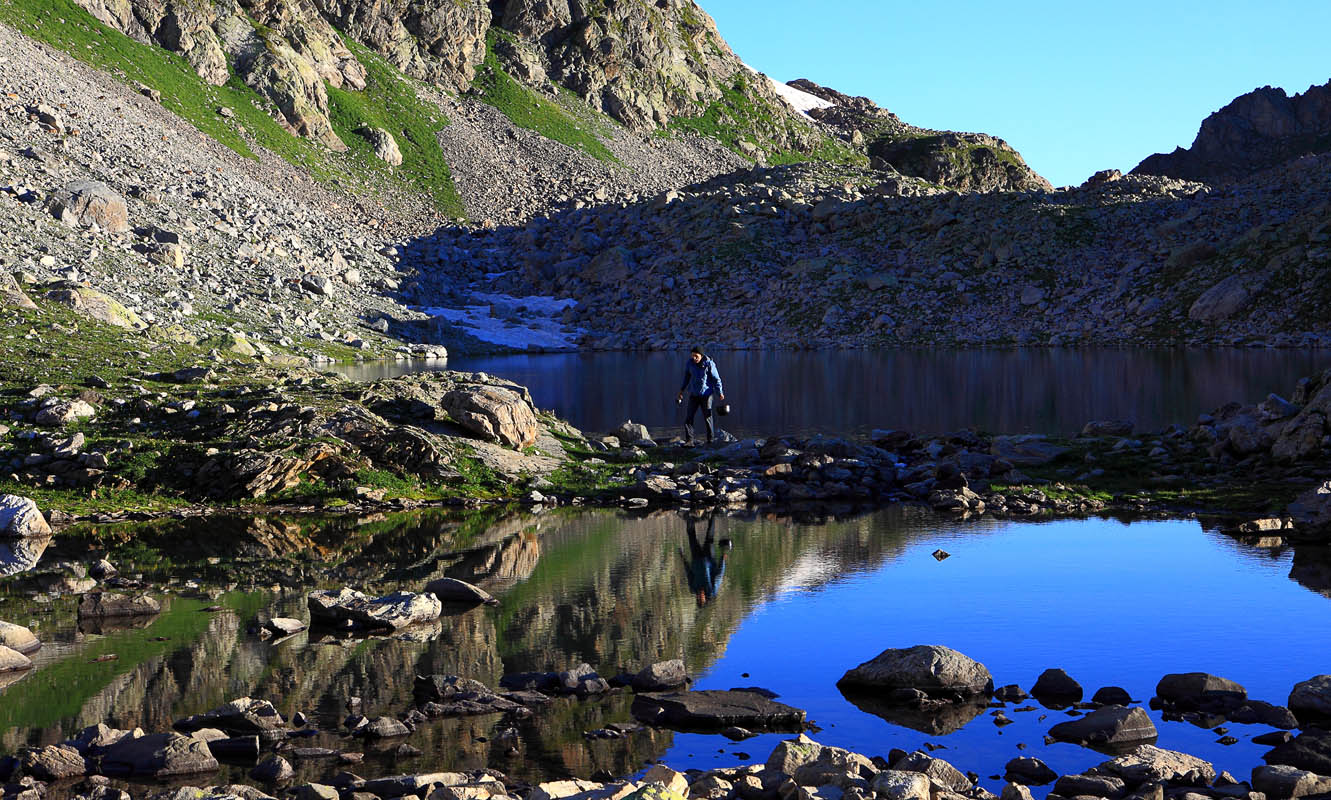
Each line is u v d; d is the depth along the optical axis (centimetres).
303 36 12775
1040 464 2412
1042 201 9369
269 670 1118
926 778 738
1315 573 1477
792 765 820
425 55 14375
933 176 17212
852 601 1371
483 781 792
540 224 10538
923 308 8225
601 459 2545
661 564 1602
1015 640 1196
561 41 15762
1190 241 8350
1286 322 6988
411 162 12281
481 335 7650
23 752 884
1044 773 839
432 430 2448
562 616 1321
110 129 8381
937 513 2016
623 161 14138
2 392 2523
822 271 8812
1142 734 927
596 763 873
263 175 10069
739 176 11594
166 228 6688
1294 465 2186
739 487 2236
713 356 6931
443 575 1545
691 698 1009
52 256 4969
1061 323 7781
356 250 8788
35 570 1587
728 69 18450
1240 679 1059
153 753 856
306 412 2333
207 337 4712
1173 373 4875
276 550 1728
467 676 1103
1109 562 1566
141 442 2244
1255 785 803
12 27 9662
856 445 2497
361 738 932
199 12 11669
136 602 1346
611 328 8400
